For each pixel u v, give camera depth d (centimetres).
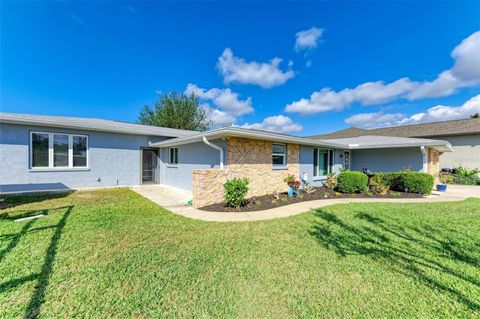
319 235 446
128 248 371
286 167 1030
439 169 1702
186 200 828
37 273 286
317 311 228
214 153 873
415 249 381
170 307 230
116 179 1180
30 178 943
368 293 258
